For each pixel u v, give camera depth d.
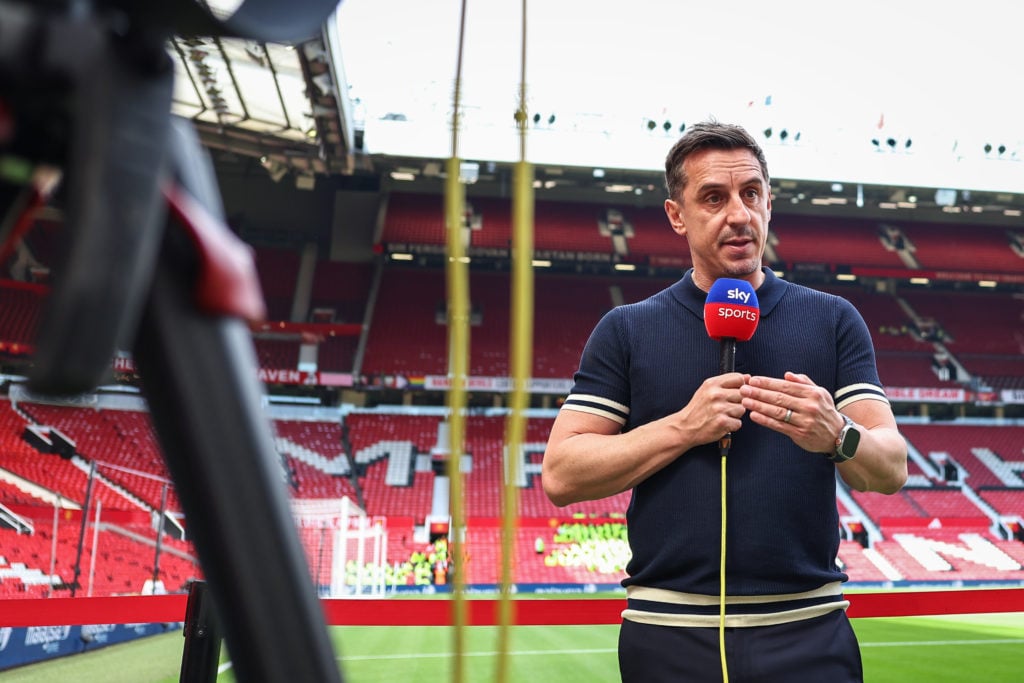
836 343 1.78
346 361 28.83
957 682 8.37
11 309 23.30
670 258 32.03
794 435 1.47
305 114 18.45
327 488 25.14
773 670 1.53
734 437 1.65
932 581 23.47
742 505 1.60
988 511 26.41
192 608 1.36
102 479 20.88
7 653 7.03
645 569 1.68
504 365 28.64
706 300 1.66
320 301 30.42
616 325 1.87
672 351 1.77
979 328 32.78
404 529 23.17
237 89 16.88
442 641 11.48
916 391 29.38
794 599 1.59
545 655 10.09
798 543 1.61
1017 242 33.94
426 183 32.41
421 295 31.50
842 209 34.56
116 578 15.58
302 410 28.48
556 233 32.62
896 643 11.29
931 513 26.27
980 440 29.70
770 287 1.80
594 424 1.81
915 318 33.03
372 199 32.03
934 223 34.53
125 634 9.55
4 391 22.75
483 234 31.00
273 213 31.67
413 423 28.50
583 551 22.69
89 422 23.23
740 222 1.70
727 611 1.58
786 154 27.17
